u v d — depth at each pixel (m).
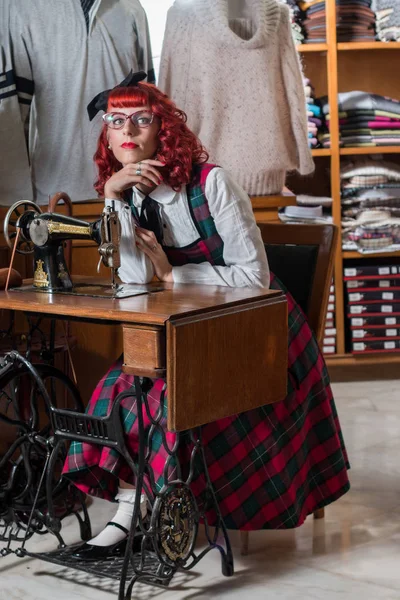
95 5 3.83
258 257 2.84
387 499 3.46
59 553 2.86
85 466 2.75
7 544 3.05
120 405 2.71
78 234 2.77
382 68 5.57
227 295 2.66
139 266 2.87
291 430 2.88
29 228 2.88
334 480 3.06
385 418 4.53
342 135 5.22
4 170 3.75
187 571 2.87
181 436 2.66
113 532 2.86
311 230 3.27
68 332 3.59
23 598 2.70
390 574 2.81
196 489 2.73
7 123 3.73
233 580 2.79
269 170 4.25
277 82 4.30
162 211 2.86
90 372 3.82
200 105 4.21
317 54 5.43
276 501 2.81
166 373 2.41
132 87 2.81
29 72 3.78
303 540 3.10
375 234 5.20
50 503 2.84
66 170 3.88
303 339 2.99
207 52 4.16
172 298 2.62
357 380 5.30
